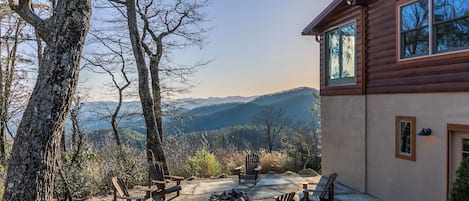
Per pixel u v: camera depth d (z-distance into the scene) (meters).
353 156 8.12
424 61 5.85
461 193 4.04
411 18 6.20
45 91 4.11
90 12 4.52
